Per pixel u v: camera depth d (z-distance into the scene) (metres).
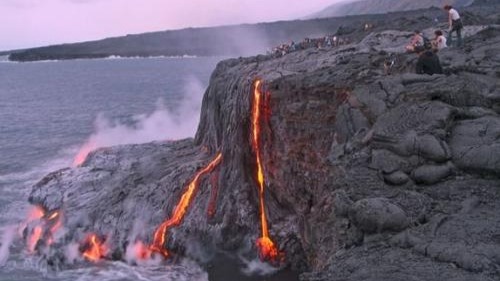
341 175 15.08
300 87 24.62
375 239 12.29
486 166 13.88
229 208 28.16
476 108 15.77
